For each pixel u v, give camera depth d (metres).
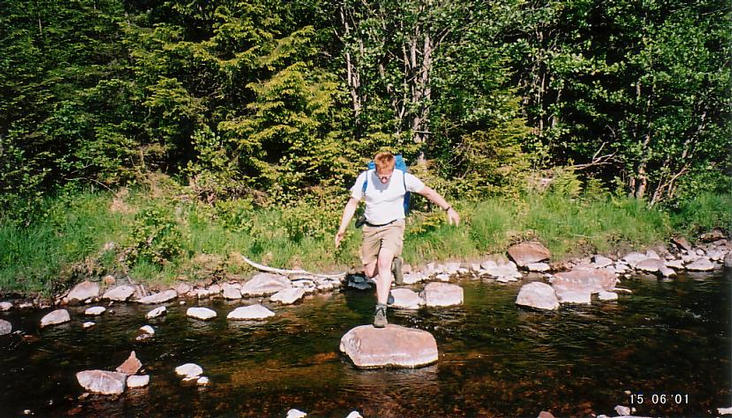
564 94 14.12
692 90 11.26
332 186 9.91
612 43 12.68
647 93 12.23
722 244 10.19
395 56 11.54
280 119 9.97
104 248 7.82
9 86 9.75
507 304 6.60
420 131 10.90
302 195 10.24
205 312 6.13
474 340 5.27
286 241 8.52
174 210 9.21
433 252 8.91
